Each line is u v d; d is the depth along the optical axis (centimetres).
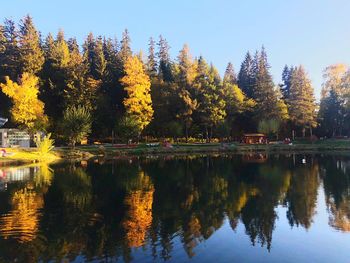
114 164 4238
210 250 1317
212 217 1756
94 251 1298
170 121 7419
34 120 5700
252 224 1642
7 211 1873
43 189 2512
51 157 4919
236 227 1596
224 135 7706
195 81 7762
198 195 2291
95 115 6981
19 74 6488
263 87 8275
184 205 2008
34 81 5731
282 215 1802
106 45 8625
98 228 1570
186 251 1302
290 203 2069
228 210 1897
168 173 3378
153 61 9181
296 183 2777
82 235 1474
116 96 7612
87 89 6869
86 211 1870
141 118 6494
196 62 8138
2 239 1430
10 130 5553
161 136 7706
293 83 8425
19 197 2234
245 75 9850
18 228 1575
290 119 8381
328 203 2070
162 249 1317
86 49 8512
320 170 3572
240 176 3170
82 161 4659
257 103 8369
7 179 2986
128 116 6384
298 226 1620
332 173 3338
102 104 7069
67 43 8606
